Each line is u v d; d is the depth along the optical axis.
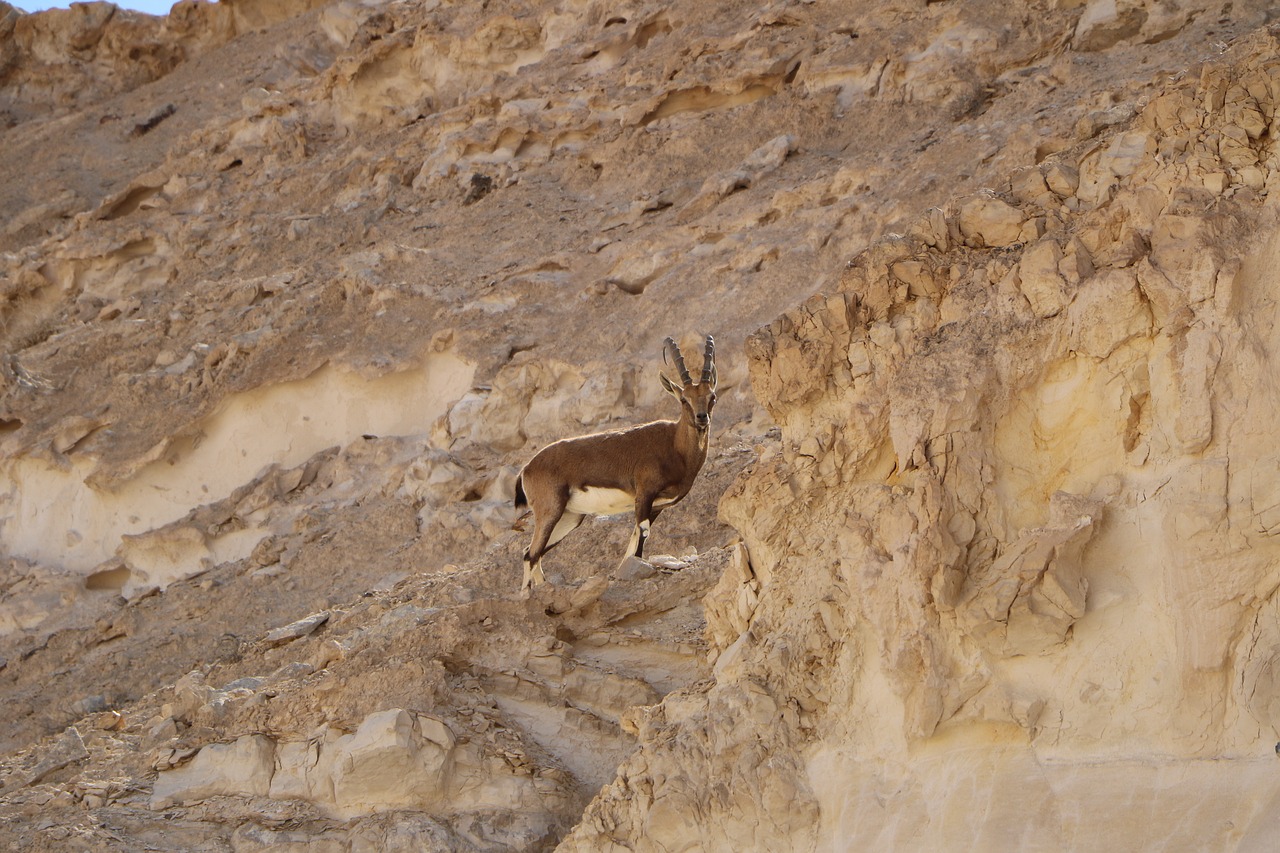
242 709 39.75
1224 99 32.06
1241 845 25.06
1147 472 28.78
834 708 30.41
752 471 34.69
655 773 31.22
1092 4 72.00
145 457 69.31
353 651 41.94
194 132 109.56
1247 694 26.28
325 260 82.19
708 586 41.94
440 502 58.47
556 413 60.75
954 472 29.52
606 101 84.75
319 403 68.94
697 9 91.25
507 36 100.25
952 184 60.16
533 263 71.38
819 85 78.06
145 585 64.88
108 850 35.56
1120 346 29.44
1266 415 27.17
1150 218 30.64
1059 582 27.81
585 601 41.31
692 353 58.53
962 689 28.44
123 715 46.25
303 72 117.62
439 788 35.72
